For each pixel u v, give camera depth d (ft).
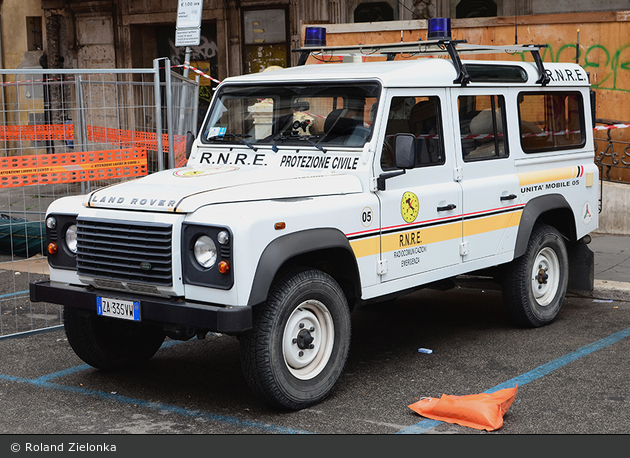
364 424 15.02
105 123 27.96
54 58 55.42
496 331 22.07
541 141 22.43
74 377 18.25
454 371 18.33
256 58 49.39
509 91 21.12
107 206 15.81
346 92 17.71
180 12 32.86
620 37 34.27
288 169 17.76
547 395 16.49
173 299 15.05
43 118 27.68
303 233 15.21
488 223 20.15
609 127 31.19
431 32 19.69
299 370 15.85
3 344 20.97
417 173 18.12
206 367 19.08
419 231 18.12
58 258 16.88
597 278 26.84
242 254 14.11
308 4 46.80
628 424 14.85
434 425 14.94
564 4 41.04
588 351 19.75
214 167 18.25
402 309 25.08
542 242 21.97
